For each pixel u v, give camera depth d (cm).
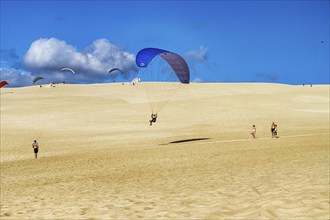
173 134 3784
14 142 3628
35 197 1176
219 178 1209
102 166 1972
